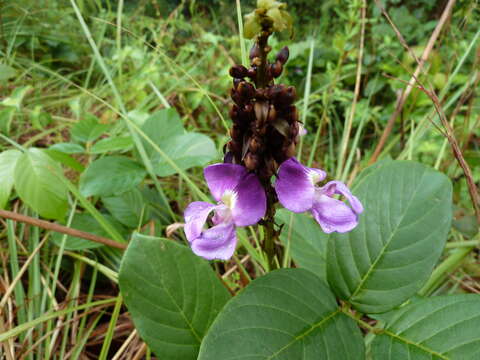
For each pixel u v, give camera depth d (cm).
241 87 10
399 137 28
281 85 10
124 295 12
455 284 21
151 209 25
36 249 20
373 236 14
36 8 44
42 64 42
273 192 12
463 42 36
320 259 18
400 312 13
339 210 11
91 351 19
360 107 35
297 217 19
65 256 22
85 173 20
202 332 13
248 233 24
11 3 43
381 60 42
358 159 28
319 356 11
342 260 14
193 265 13
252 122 10
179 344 13
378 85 39
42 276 20
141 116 27
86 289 22
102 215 21
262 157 11
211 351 11
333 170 32
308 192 11
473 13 34
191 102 35
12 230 20
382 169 14
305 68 44
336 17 64
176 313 13
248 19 10
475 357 11
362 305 13
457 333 12
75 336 19
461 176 27
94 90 38
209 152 21
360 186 14
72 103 31
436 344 12
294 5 71
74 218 21
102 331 19
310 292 13
